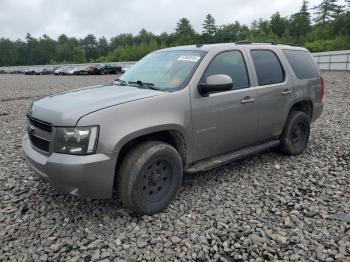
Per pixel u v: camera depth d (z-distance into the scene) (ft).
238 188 14.37
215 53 13.91
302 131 18.56
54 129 10.63
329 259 9.75
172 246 10.37
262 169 16.51
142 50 326.65
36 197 13.57
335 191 14.10
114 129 10.59
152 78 13.93
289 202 13.08
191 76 12.91
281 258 9.86
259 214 12.22
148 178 11.62
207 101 13.05
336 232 11.08
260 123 15.55
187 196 13.58
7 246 10.39
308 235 10.91
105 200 13.14
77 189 10.51
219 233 11.02
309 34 256.93
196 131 12.83
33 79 115.34
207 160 14.03
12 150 20.07
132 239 10.69
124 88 13.39
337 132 23.82
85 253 10.05
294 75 17.46
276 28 309.01
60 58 413.18
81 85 77.30
